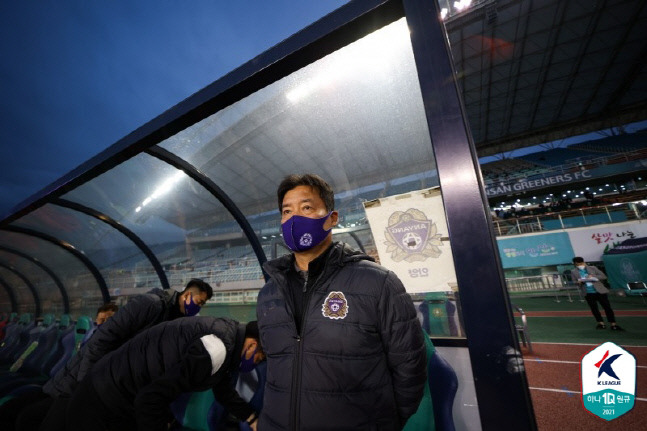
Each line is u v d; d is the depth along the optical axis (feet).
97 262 62.03
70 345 13.16
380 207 6.09
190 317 5.62
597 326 20.98
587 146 82.07
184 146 34.09
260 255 9.95
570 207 56.34
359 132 9.82
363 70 7.13
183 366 4.58
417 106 7.79
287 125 24.41
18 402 7.61
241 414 5.92
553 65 53.36
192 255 81.05
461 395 5.57
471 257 2.60
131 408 5.24
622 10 42.45
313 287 3.72
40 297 27.20
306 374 3.31
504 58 51.34
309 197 4.06
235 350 5.50
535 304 34.71
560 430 9.57
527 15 43.01
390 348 3.46
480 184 2.68
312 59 4.12
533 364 15.49
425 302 7.29
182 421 7.16
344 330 3.36
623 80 57.98
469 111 66.74
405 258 5.92
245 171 41.78
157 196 47.62
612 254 34.83
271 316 3.87
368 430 3.12
